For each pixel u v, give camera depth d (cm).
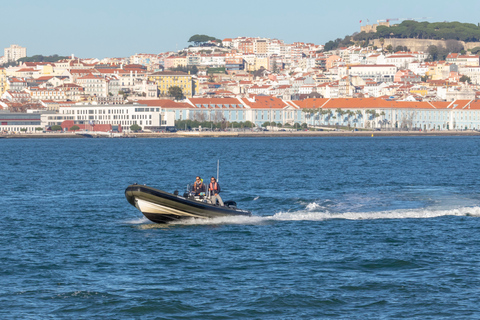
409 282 6756
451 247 8331
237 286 6675
